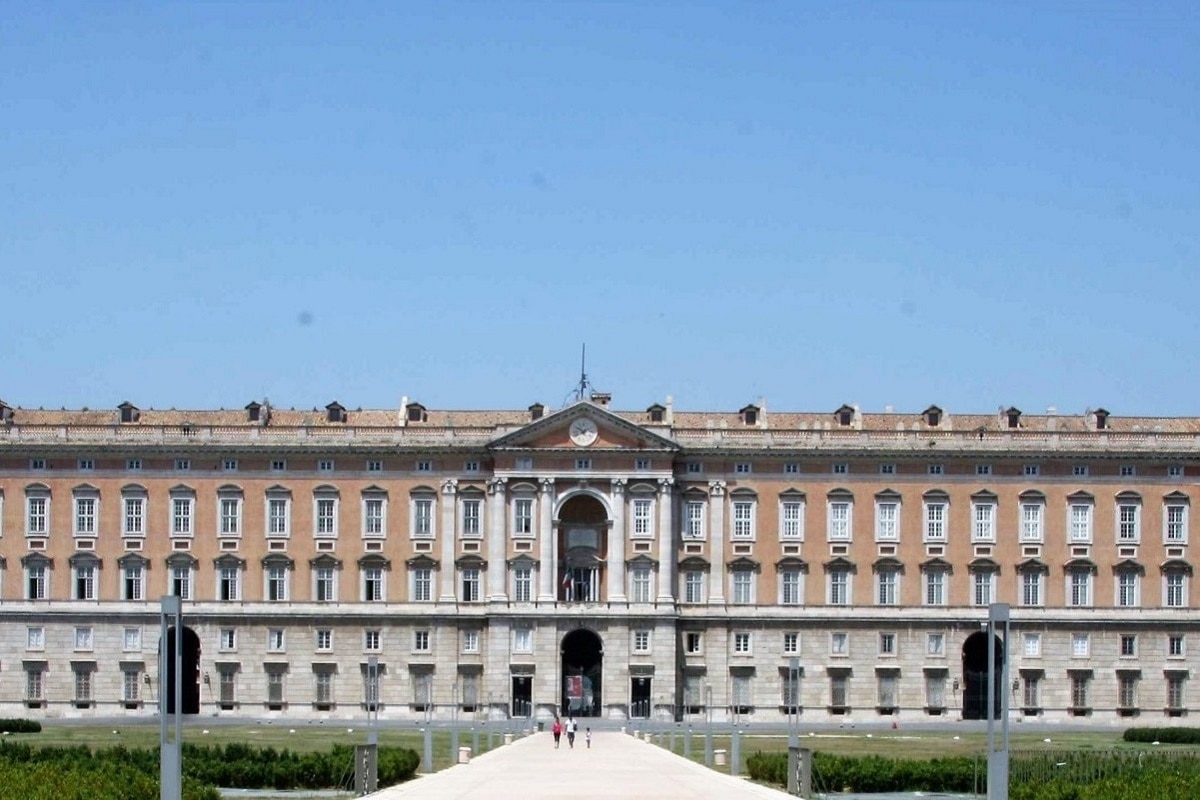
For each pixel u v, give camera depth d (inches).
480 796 4040.4
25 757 4503.0
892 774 4618.6
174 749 3358.8
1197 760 4803.2
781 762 4667.8
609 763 5339.6
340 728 7588.6
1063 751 5157.5
